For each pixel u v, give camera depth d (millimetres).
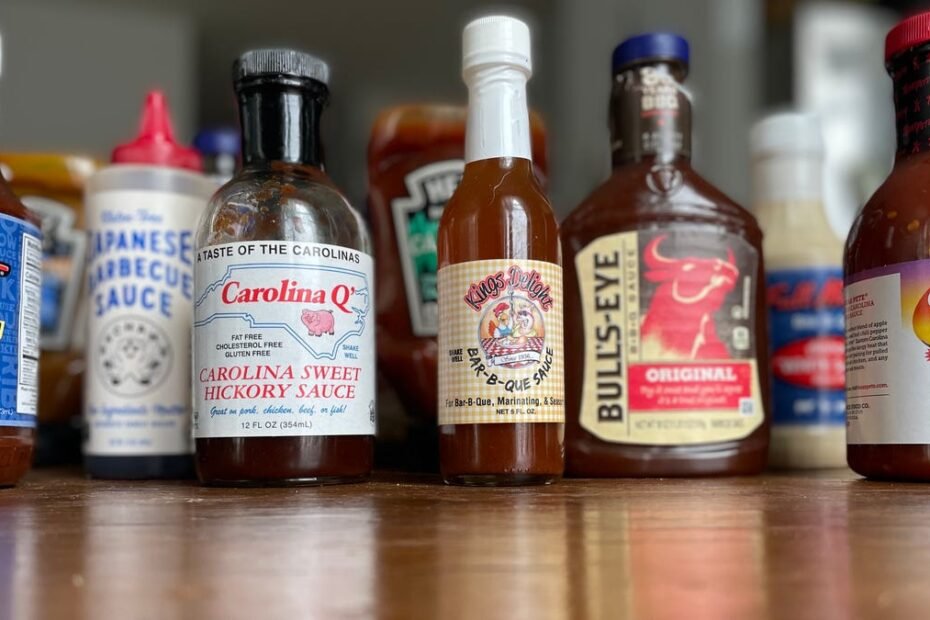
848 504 322
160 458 446
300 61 399
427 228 511
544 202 394
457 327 386
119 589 207
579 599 198
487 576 217
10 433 385
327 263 385
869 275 398
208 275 387
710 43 1034
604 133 1082
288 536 263
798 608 191
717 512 304
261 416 374
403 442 498
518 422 377
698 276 434
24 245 394
